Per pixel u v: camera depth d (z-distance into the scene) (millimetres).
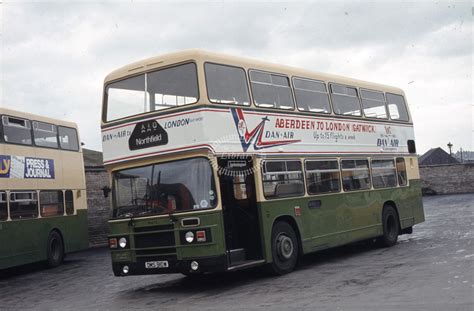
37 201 18219
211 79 10984
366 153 15633
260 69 12406
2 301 12391
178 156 10844
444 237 17172
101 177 27844
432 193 48125
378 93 16797
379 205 15891
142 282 13352
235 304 9188
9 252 16578
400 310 7602
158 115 11055
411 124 18297
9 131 17141
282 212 12219
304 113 13438
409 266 11570
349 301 8523
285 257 12117
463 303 7648
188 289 11406
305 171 13164
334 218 13922
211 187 10539
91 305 10656
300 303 8734
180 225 10578
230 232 11461
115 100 11742
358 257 14273
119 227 11273
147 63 11453
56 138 19750
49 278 16047
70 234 19922
